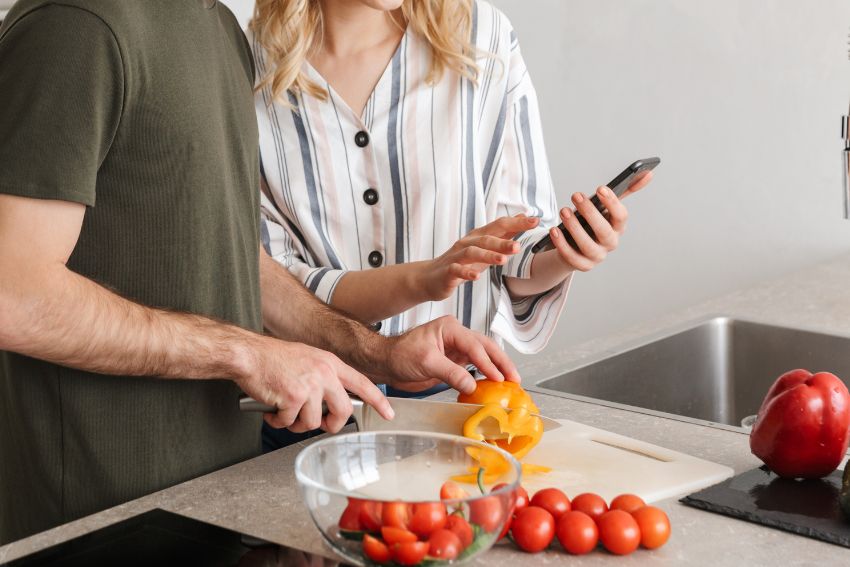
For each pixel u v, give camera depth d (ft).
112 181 3.23
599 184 9.52
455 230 5.12
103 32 2.99
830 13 8.13
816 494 3.23
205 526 2.96
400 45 5.02
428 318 5.16
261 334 3.47
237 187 3.71
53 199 2.92
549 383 4.87
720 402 6.02
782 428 3.30
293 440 4.90
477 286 5.11
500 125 5.26
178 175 3.30
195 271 3.42
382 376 4.26
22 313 2.90
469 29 5.10
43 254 2.93
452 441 2.95
